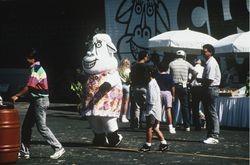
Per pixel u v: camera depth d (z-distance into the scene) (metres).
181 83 14.04
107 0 23.08
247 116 14.42
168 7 21.22
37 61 9.55
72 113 19.83
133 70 13.34
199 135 13.15
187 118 14.17
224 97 14.87
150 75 10.31
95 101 11.22
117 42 22.78
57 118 17.84
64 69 25.73
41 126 9.56
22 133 9.74
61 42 25.81
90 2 24.30
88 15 24.47
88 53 11.51
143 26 21.97
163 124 15.75
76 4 24.92
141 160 9.51
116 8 22.81
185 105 14.14
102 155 10.09
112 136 11.21
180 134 13.34
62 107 22.44
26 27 27.08
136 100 13.35
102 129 11.30
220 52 15.66
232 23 19.61
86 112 11.29
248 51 15.06
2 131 8.88
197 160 9.49
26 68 26.94
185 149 10.78
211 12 20.14
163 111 15.52
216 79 11.52
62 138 12.59
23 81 26.98
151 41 17.42
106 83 11.21
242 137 12.74
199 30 20.45
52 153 10.30
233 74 18.39
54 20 26.00
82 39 24.92
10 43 27.72
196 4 20.50
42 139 12.34
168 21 21.25
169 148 10.91
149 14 21.78
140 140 12.17
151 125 10.41
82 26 24.83
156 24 21.58
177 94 14.11
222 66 19.19
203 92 11.59
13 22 27.50
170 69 14.16
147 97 10.40
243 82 18.47
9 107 9.03
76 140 12.25
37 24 26.66
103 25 23.77
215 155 10.05
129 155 10.09
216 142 11.62
